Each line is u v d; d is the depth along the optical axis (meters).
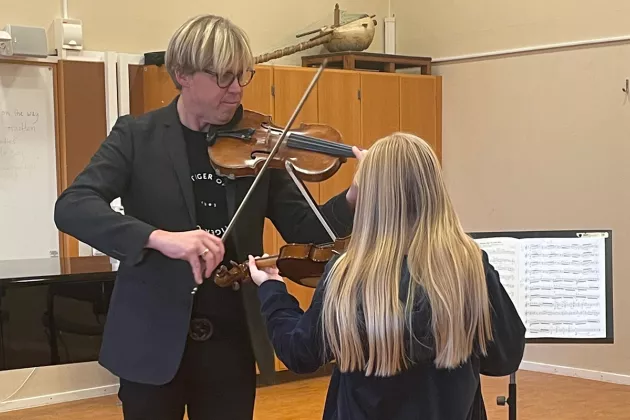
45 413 4.23
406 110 5.41
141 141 1.99
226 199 2.06
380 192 1.66
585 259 2.59
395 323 1.57
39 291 2.97
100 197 1.89
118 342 1.96
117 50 4.66
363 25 5.37
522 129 5.17
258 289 1.91
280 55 4.12
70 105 4.39
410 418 1.65
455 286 1.60
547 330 2.62
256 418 4.09
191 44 1.93
